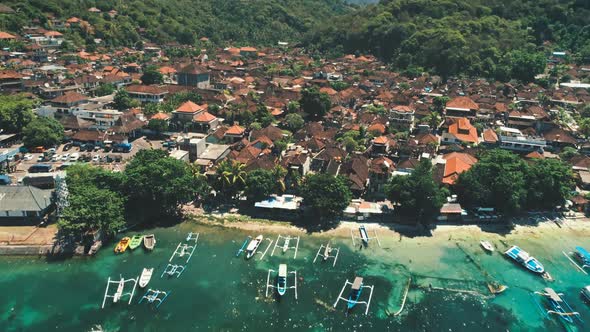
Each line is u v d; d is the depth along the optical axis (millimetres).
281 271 89125
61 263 92875
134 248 97625
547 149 151500
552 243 103688
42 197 104250
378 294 85812
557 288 88875
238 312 80438
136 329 76250
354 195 118812
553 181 112438
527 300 85312
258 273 91062
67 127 157875
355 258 96625
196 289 86000
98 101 182750
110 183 107750
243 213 112812
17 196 102875
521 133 153375
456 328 78250
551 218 113250
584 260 96062
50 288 85625
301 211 110812
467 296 86000
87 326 76562
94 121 163625
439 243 102562
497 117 184625
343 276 90625
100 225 95938
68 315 79000
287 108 183250
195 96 190375
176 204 111375
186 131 165125
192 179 112750
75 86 197875
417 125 169750
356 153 136625
